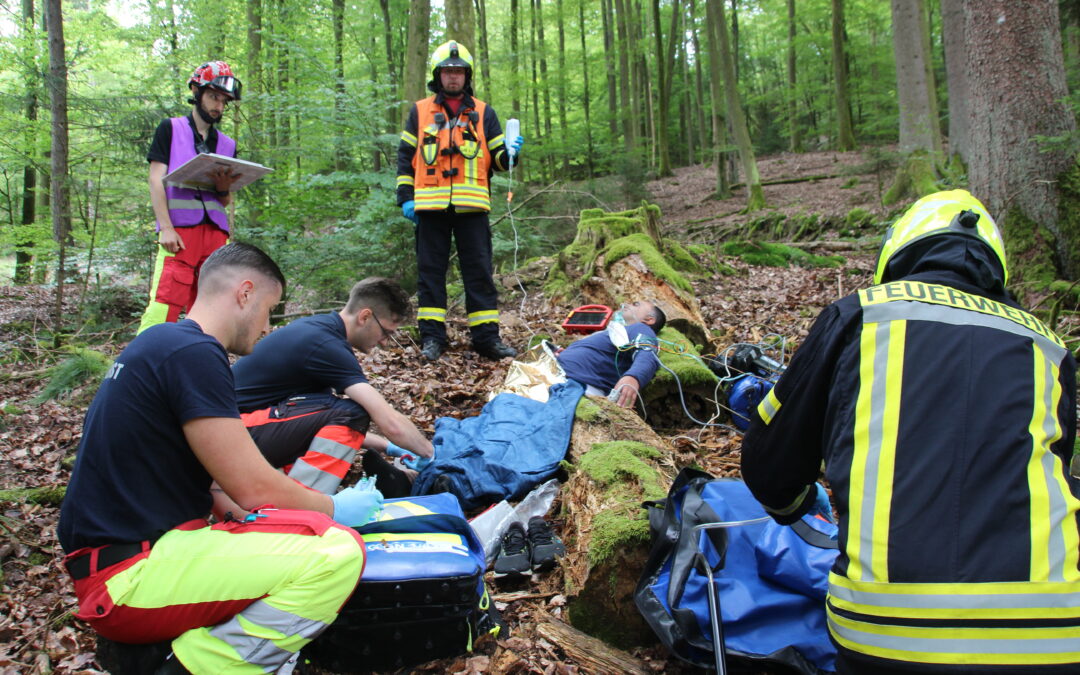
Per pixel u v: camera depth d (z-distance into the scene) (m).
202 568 1.81
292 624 1.85
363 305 3.13
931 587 1.46
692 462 3.76
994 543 1.45
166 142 4.32
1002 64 5.85
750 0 29.61
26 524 3.20
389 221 7.39
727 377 4.32
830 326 1.76
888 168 12.34
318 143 7.59
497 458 3.38
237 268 2.08
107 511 1.82
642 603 2.24
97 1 11.77
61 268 6.85
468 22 8.32
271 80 8.26
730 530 2.32
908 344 1.62
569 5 24.77
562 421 3.60
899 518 1.52
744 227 13.59
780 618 2.17
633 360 4.22
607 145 21.64
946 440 1.53
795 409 1.82
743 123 15.76
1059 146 5.59
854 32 28.09
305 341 2.96
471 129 5.15
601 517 2.57
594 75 28.27
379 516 2.35
